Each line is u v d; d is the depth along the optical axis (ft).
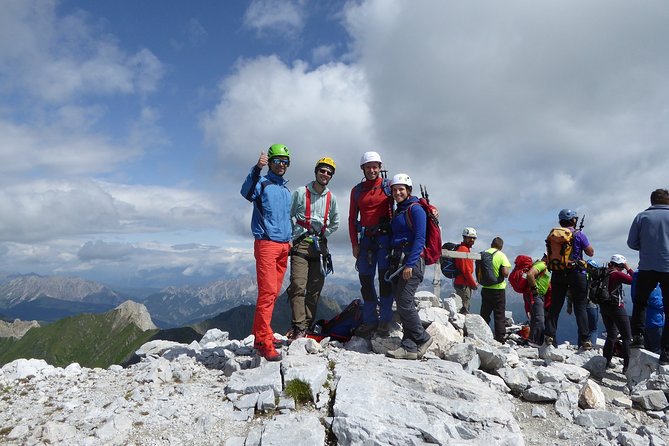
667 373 21.03
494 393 19.20
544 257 32.60
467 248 37.68
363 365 21.20
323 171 25.03
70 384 21.24
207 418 16.46
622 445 16.55
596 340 37.99
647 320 29.43
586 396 19.94
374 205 24.62
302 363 20.24
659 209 22.89
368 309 25.88
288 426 15.66
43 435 14.99
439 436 15.01
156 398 18.58
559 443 16.80
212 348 27.40
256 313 21.79
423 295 33.37
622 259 26.14
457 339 26.40
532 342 32.60
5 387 20.84
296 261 25.70
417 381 19.07
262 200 22.17
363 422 15.34
